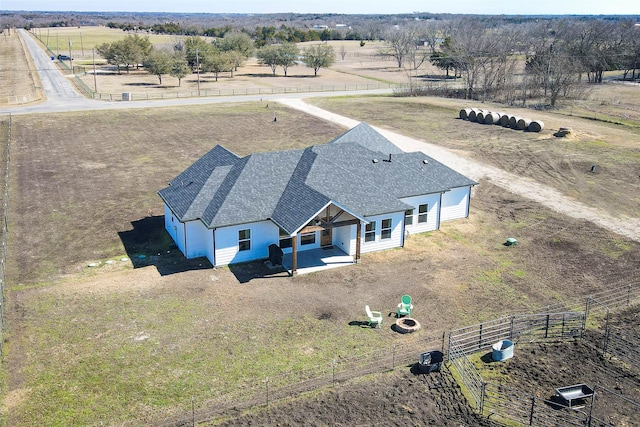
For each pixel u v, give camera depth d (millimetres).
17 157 59219
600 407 21828
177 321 27828
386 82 126625
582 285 32250
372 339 26609
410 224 39188
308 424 20969
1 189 48719
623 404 22000
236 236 33781
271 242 34969
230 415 21406
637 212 43812
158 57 118188
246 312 28766
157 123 77125
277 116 82438
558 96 92875
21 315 28266
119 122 77500
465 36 148625
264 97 100688
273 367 24344
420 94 103688
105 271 33469
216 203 34562
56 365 24250
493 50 124750
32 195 47219
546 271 33938
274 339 26438
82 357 24844
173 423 20938
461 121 78500
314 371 24109
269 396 22516
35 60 161250
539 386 23234
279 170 37188
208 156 40938
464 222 41781
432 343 26359
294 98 99875
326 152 38469
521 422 21172
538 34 173500
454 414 21641
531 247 37375
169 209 37344
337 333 27031
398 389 23062
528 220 42188
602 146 62938
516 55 144000
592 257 35938
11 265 34156
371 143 44125
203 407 21828
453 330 27047
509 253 36438
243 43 159750
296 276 32688
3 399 22078
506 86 98250
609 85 113062
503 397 22516
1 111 83812
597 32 132125
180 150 62812
